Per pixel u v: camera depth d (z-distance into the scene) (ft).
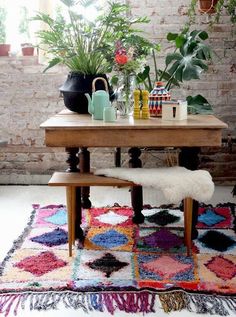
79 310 7.14
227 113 14.56
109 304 7.28
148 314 7.04
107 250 9.26
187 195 8.59
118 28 11.48
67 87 10.94
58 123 9.20
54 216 11.34
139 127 8.82
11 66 14.55
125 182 8.66
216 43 14.20
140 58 10.82
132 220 10.89
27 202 12.78
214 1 13.48
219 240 9.72
